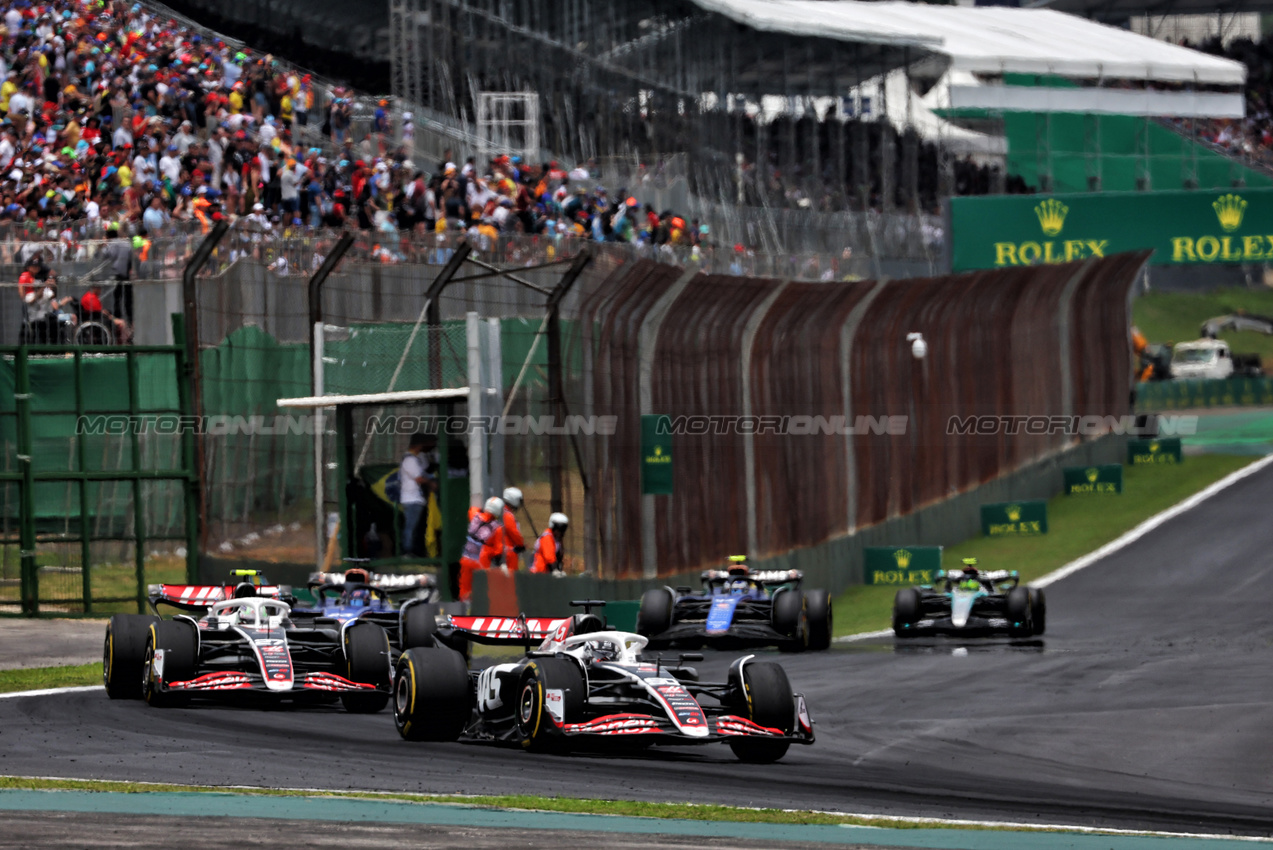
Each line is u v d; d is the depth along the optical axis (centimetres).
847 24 17175
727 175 15488
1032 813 3362
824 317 10619
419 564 7381
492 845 2645
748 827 2958
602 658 4181
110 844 2570
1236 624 8900
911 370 11838
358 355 7931
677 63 15250
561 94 14388
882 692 5797
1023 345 13488
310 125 12794
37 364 8231
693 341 9100
